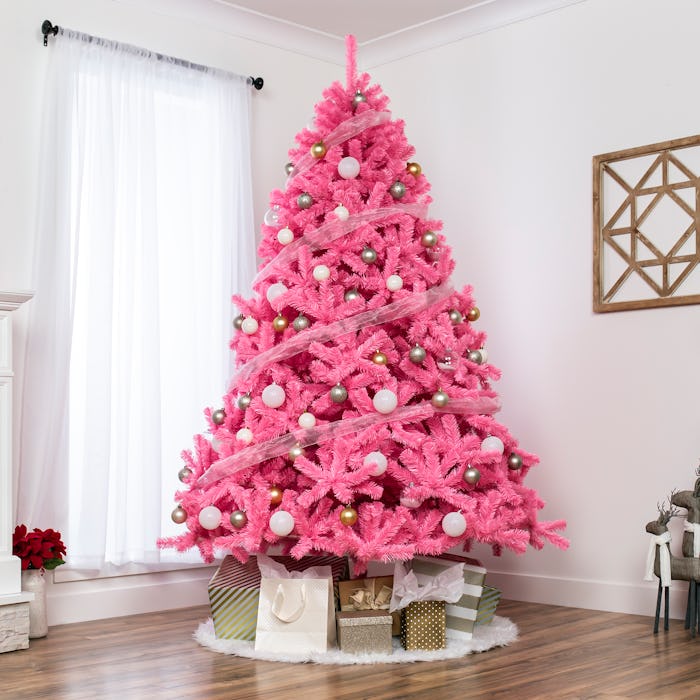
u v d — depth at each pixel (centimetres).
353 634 289
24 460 342
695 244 352
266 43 437
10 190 350
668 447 357
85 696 246
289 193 328
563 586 382
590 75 386
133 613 371
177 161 392
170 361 385
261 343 315
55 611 350
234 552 309
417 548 295
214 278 403
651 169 364
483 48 423
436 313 318
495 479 310
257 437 306
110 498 363
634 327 369
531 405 398
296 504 299
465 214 427
